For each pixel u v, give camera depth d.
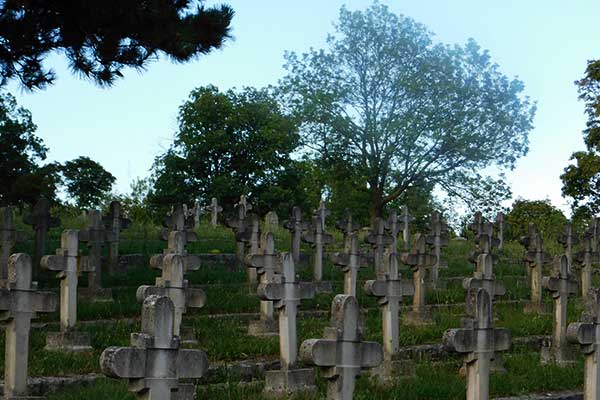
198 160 59.56
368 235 28.12
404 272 28.72
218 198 58.28
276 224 38.53
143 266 27.77
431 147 50.34
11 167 45.91
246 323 20.42
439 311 23.25
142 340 10.16
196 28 20.97
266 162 59.56
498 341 13.39
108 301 21.09
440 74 49.66
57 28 20.73
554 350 18.38
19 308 13.32
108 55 20.62
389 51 49.78
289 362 15.01
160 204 59.59
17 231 22.48
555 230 47.19
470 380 13.24
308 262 30.67
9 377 13.29
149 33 20.62
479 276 19.50
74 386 14.22
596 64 51.97
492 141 49.97
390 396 14.39
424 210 56.25
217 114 60.03
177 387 10.38
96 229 22.03
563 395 15.77
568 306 24.27
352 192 55.28
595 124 52.12
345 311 11.58
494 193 50.59
